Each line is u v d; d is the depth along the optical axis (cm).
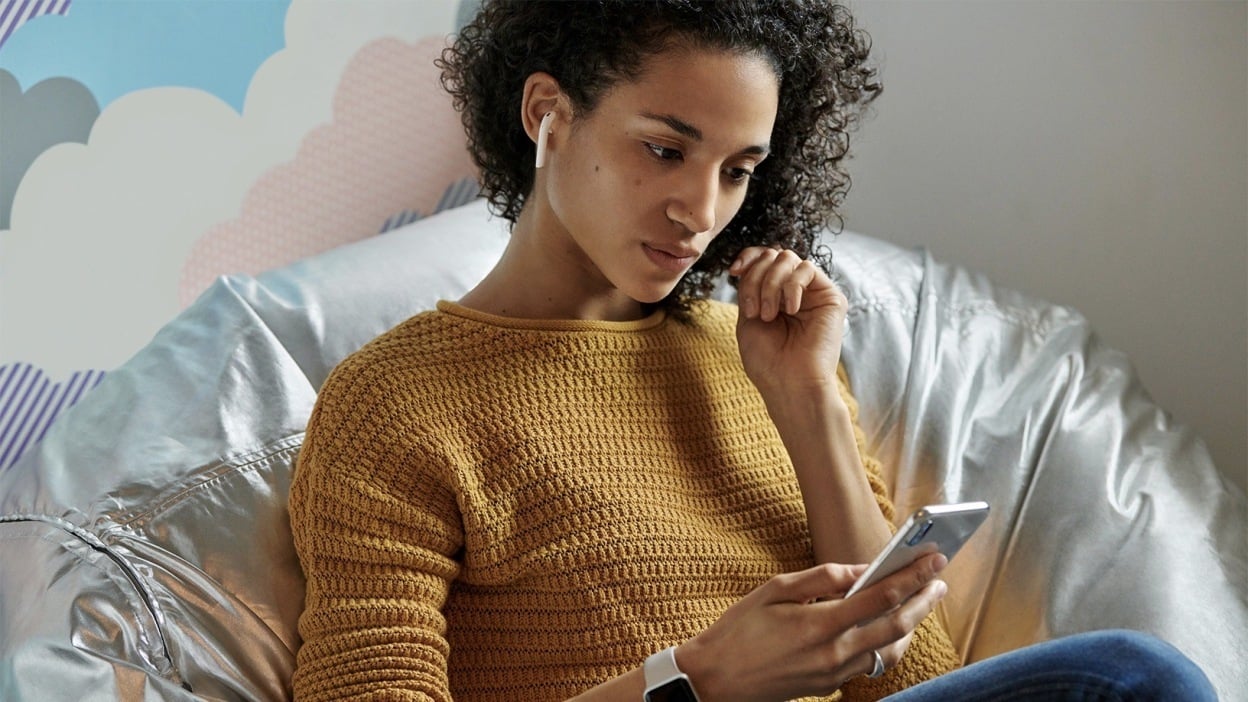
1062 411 134
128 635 103
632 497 103
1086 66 168
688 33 95
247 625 108
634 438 107
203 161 148
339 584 99
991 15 171
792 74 110
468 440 102
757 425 115
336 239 162
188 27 144
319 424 103
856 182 183
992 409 137
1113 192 170
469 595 104
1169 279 170
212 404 117
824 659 85
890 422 137
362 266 135
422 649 96
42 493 111
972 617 126
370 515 99
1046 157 172
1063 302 176
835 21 112
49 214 137
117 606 103
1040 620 121
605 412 107
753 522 109
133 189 143
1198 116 164
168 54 143
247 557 111
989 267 179
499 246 144
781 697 87
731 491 110
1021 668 83
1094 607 119
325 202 160
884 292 145
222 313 126
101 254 142
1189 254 168
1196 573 119
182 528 110
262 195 154
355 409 102
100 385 121
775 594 87
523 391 105
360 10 158
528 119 103
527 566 101
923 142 179
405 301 133
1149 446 132
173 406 117
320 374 126
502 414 104
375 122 163
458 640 104
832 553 109
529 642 102
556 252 107
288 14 152
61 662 98
